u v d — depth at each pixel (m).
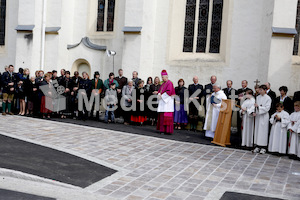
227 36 12.01
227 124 8.78
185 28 12.84
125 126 10.91
